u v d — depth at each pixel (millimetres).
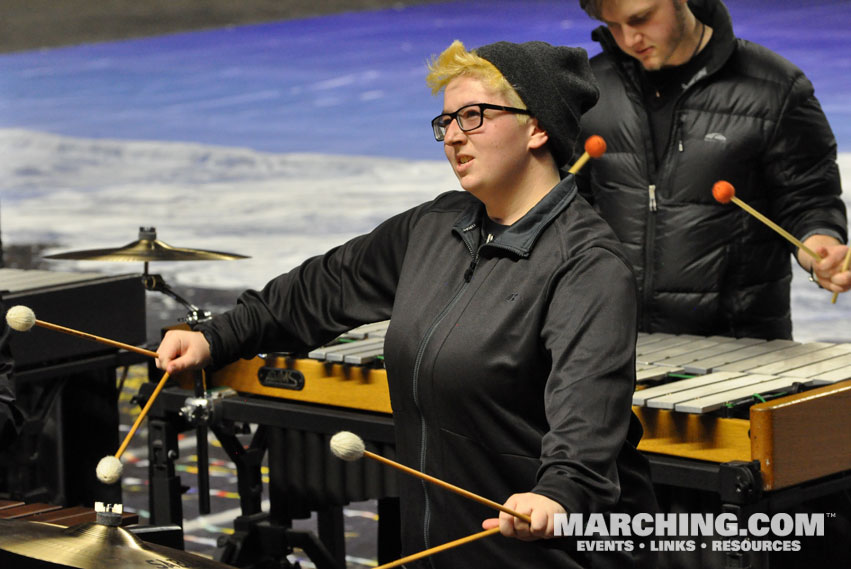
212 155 21625
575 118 3836
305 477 5867
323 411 5715
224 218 17500
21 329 3770
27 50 31922
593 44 23641
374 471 5598
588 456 3363
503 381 3693
